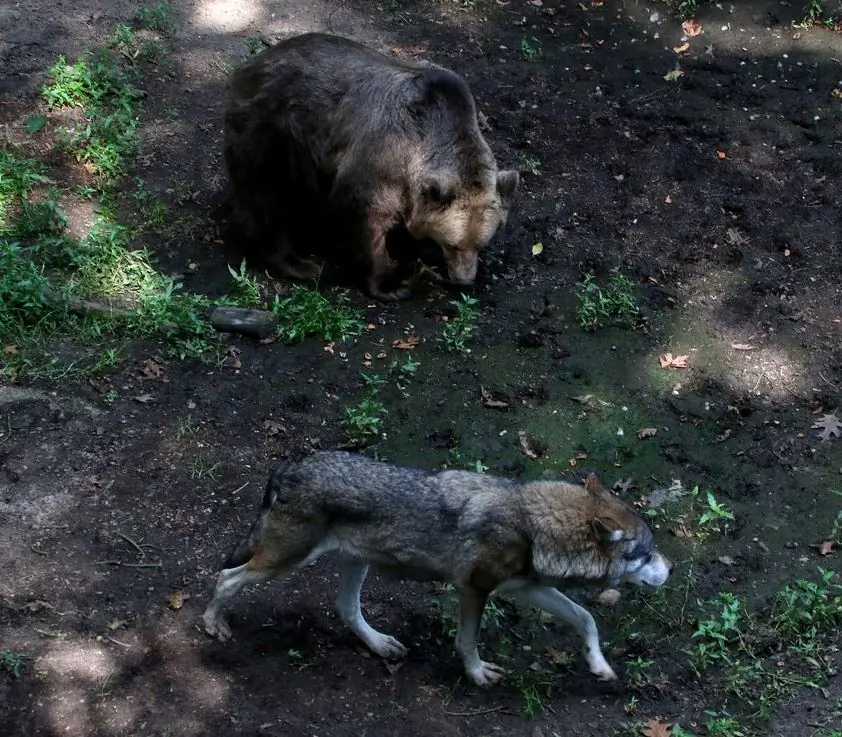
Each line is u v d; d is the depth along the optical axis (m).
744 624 5.99
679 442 7.17
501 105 10.20
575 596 6.13
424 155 7.83
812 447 7.15
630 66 10.94
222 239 8.62
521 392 7.47
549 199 9.23
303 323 7.76
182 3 11.24
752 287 8.47
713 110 10.35
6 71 9.97
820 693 5.58
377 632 5.63
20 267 7.75
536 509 5.05
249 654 5.48
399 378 7.50
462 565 5.07
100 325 7.56
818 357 7.87
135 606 5.65
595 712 5.44
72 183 8.90
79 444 6.64
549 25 11.48
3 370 7.07
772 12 11.72
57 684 5.16
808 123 10.22
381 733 5.16
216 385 7.27
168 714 5.11
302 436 7.00
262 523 5.19
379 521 5.07
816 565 6.36
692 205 9.23
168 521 6.22
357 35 11.04
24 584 5.66
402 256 8.63
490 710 5.37
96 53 10.31
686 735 5.20
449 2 11.70
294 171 8.12
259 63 8.09
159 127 9.60
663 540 6.49
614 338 7.96
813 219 9.17
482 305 8.23
